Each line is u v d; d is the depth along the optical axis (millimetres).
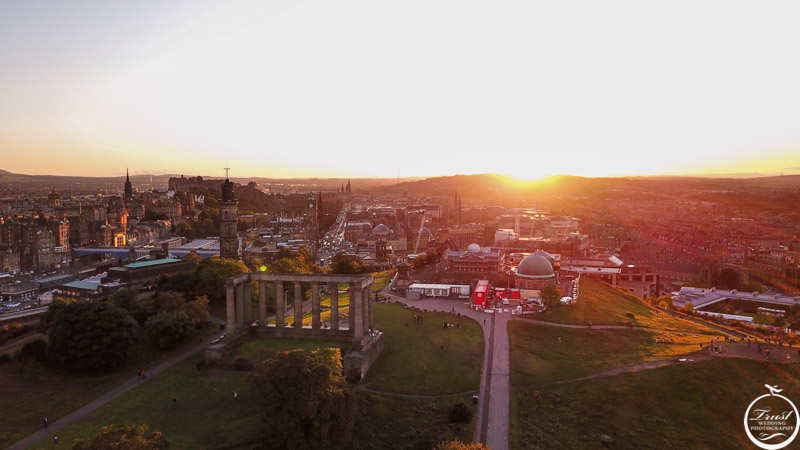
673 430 113188
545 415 116875
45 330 152375
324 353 112438
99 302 140375
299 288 151250
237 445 101562
